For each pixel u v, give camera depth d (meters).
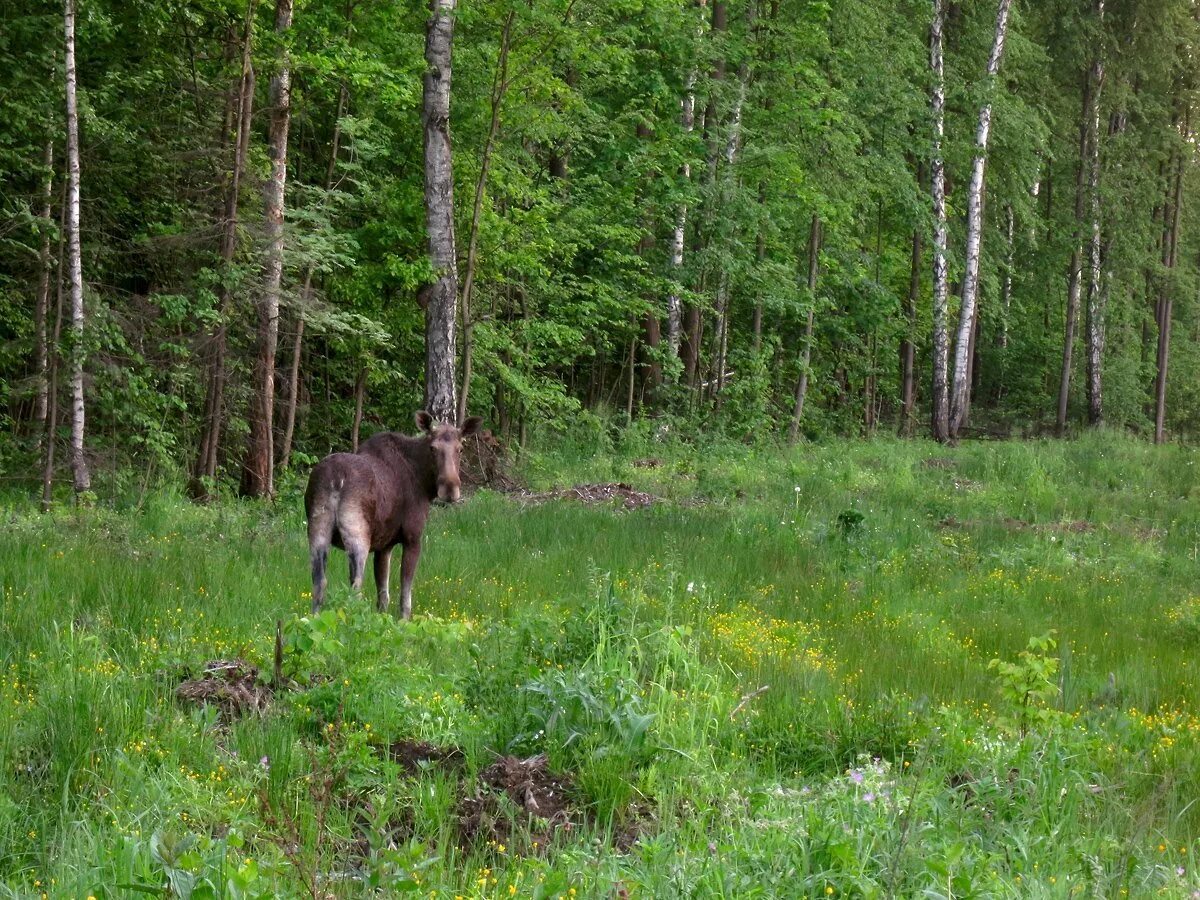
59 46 17.12
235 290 17.19
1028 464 26.48
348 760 5.97
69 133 15.44
